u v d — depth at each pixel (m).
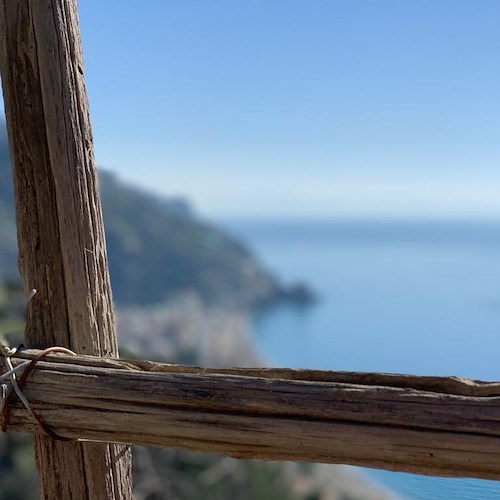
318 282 53.81
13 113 2.02
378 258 84.88
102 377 1.80
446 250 95.50
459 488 1.68
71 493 2.00
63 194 1.99
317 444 1.61
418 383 1.59
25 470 5.16
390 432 1.55
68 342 2.02
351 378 1.65
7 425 1.90
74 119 2.01
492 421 1.48
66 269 2.01
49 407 1.85
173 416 1.73
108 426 1.79
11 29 2.00
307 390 1.63
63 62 1.99
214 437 1.69
